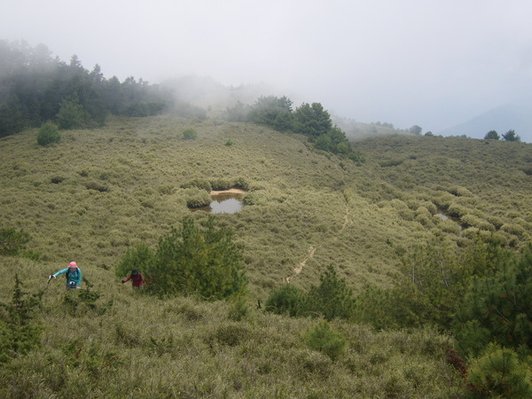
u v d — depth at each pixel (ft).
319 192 195.52
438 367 26.40
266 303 49.83
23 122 287.28
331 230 149.69
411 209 196.85
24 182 155.02
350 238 146.41
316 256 123.65
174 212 145.28
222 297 47.98
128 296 44.37
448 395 20.65
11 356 18.10
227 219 145.69
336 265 119.55
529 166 252.62
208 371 20.51
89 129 279.69
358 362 26.96
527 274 25.72
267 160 231.09
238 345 27.86
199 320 35.99
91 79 408.26
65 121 277.64
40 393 14.78
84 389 15.65
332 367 24.90
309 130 321.52
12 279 43.19
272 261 112.98
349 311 47.32
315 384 21.93
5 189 144.25
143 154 208.74
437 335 34.12
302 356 25.55
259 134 290.97
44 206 132.36
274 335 30.30
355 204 186.60
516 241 157.79
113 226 124.47
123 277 57.11
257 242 126.93
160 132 273.75
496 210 191.42
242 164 216.13
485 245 43.01
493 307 25.18
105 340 24.66
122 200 146.20
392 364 26.73
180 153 219.41
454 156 280.92
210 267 49.03
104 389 16.48
